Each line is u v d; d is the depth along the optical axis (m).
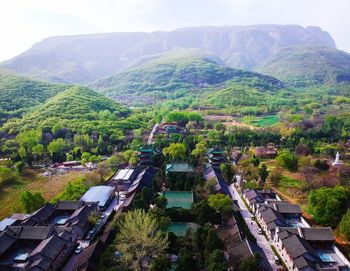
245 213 115.56
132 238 80.12
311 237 92.12
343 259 86.31
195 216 103.25
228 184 144.25
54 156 177.38
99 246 82.75
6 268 81.19
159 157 163.25
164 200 106.88
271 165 165.75
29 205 110.62
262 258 79.00
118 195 131.38
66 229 95.31
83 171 163.50
